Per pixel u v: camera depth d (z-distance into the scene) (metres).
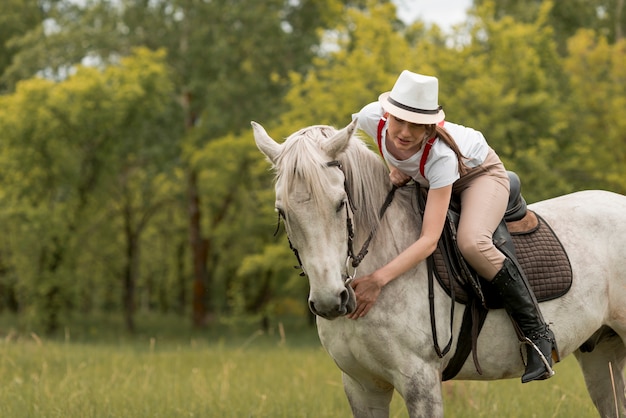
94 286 30.14
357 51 17.22
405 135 3.55
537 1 27.80
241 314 23.98
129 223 26.09
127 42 23.73
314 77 18.28
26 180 20.95
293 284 20.09
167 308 36.00
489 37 17.66
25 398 6.01
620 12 25.55
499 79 16.73
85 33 23.25
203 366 9.28
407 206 3.83
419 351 3.62
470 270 3.76
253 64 23.48
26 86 19.92
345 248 3.36
